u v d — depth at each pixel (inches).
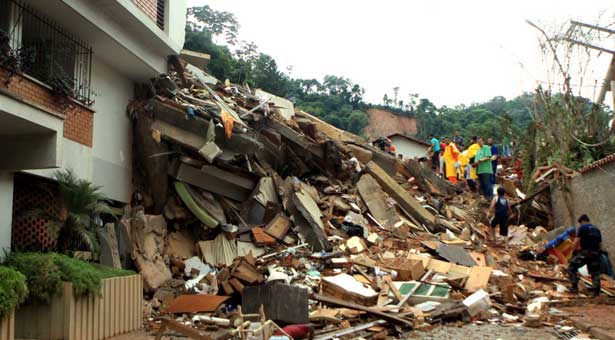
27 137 332.8
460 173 874.1
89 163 431.8
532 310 414.6
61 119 336.5
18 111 295.0
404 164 796.0
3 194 340.5
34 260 303.9
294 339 322.3
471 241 615.8
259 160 596.1
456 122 2401.6
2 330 254.8
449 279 466.3
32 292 294.8
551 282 507.8
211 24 1995.6
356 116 2220.7
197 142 517.7
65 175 386.6
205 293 435.2
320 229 534.3
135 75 528.1
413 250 547.2
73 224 368.8
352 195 644.1
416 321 371.6
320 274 479.5
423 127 2391.7
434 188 781.9
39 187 393.1
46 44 405.7
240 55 1950.1
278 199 571.8
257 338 311.6
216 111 546.6
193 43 1535.4
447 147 882.1
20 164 332.5
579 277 517.0
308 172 657.0
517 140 1095.6
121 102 517.0
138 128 521.0
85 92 446.9
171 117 516.1
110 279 340.5
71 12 396.8
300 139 637.3
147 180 525.7
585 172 621.9
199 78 674.2
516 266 552.4
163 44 507.5
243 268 440.5
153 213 522.9
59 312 298.8
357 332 346.3
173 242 509.4
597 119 746.8
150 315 399.2
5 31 347.9
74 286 302.7
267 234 529.7
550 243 581.6
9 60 333.1
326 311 385.1
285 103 781.9
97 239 398.0
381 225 612.4
